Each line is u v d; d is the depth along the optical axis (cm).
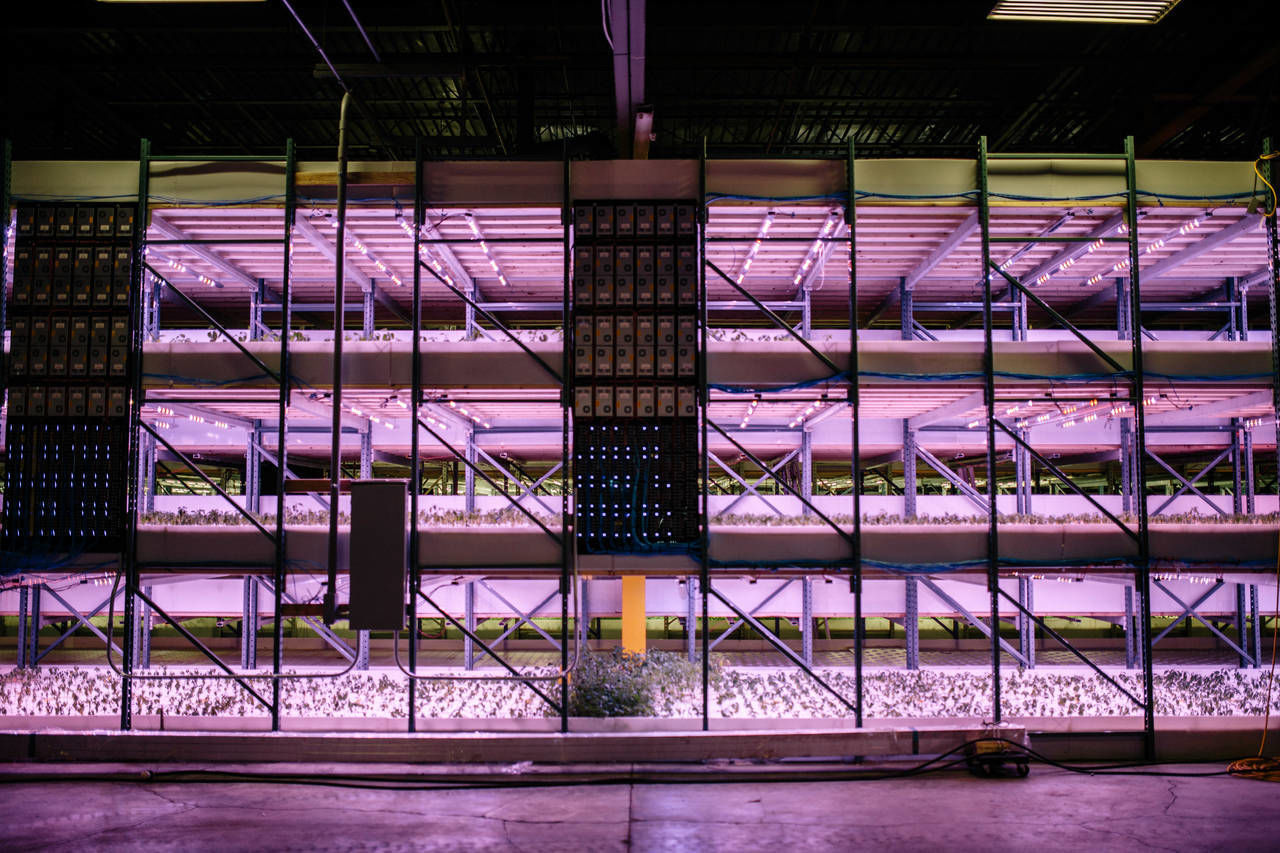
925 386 1189
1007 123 1883
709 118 1927
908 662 1502
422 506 1698
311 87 1727
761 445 1716
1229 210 1181
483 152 2009
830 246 1314
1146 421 1684
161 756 1055
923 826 848
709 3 1442
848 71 1708
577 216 1145
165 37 1539
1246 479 1650
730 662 1752
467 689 1225
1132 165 1129
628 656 1298
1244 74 1418
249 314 1747
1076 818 870
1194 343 1162
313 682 1305
